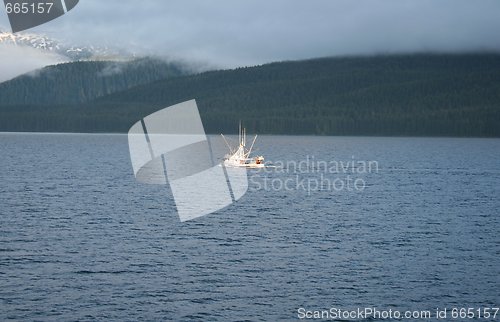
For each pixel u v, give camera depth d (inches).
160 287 2133.4
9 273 2234.3
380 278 2271.2
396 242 2827.3
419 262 2479.1
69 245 2664.9
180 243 2753.4
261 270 2345.0
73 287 2111.2
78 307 1939.0
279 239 2861.7
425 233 3034.0
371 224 3262.8
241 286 2161.7
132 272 2288.4
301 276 2282.2
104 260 2436.0
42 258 2443.4
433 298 2079.2
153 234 2933.1
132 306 1961.1
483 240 2886.3
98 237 2837.1
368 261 2485.2
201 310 1946.4
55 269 2300.7
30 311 1898.4
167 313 1915.6
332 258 2524.6
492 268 2405.3
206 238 2866.6
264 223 3265.3
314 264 2434.8
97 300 1999.3
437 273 2335.1
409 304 2027.6
